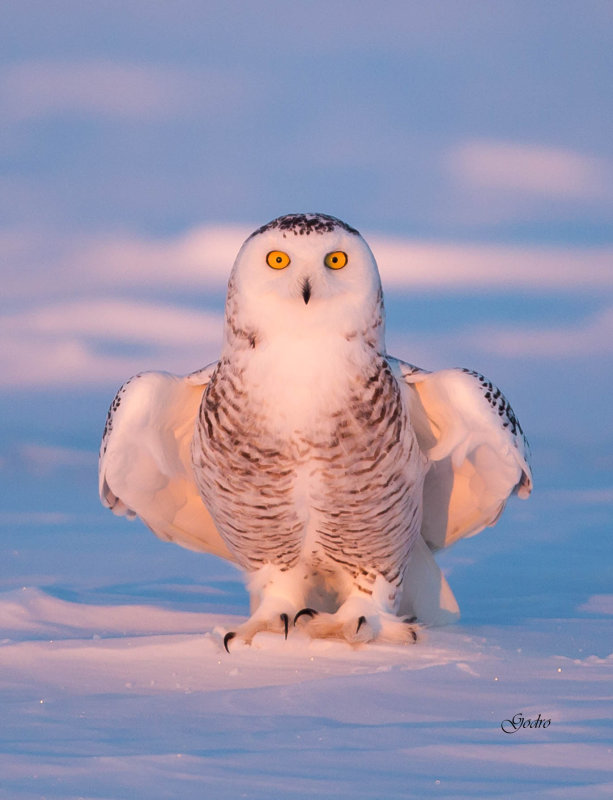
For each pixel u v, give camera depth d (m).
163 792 5.42
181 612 12.37
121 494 11.56
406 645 10.35
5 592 12.64
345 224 10.19
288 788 5.50
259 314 9.93
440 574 11.88
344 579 11.09
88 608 12.33
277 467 10.05
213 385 10.25
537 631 11.27
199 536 12.32
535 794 5.38
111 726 6.87
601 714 7.11
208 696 7.78
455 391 10.68
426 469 10.84
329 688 7.97
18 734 6.65
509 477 11.09
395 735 6.55
